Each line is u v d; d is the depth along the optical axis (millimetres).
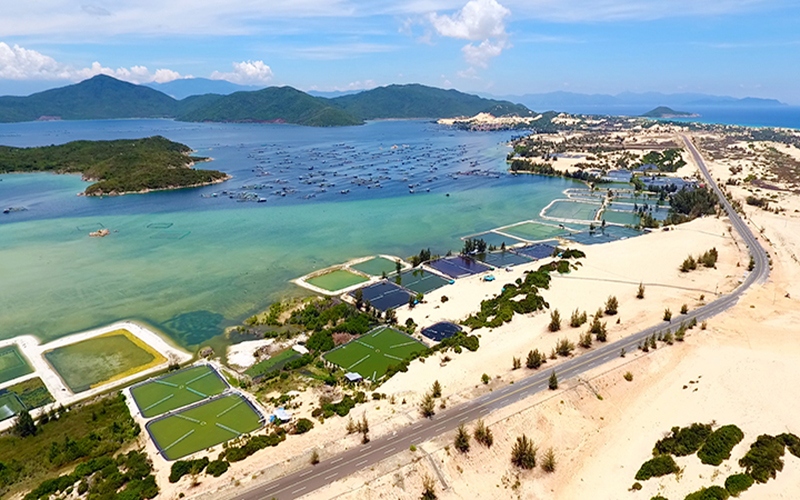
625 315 133750
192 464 79625
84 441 87812
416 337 126500
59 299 151750
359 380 106875
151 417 95188
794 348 114125
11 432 92375
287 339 126188
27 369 114750
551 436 88875
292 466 78938
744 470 75875
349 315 136125
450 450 81938
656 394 100500
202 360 117438
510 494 77125
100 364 116375
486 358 113062
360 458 80312
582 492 77688
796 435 84062
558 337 121500
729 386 99875
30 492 76562
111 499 71688
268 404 98688
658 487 75812
